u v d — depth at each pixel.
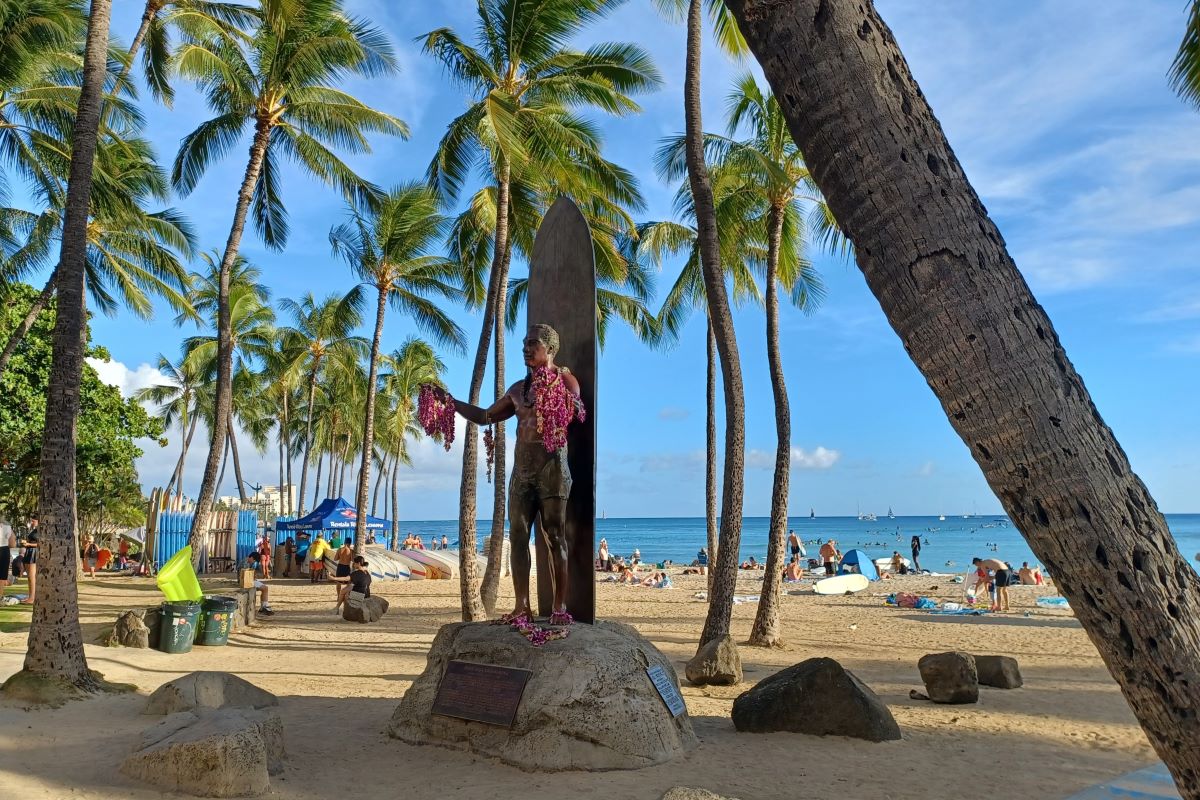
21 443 25.11
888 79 2.57
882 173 2.52
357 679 10.88
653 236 20.16
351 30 17.98
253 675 11.02
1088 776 6.59
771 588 14.34
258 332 38.81
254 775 5.73
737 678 10.62
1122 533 2.35
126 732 7.20
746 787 6.11
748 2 2.66
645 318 26.30
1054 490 2.38
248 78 17.95
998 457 2.45
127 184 21.09
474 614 16.09
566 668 6.79
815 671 7.90
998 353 2.42
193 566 15.51
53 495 9.12
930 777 6.50
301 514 42.41
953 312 2.45
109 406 30.14
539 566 8.34
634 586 30.55
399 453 46.44
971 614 19.64
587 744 6.50
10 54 15.12
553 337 7.48
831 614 19.84
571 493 8.05
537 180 17.70
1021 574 27.88
